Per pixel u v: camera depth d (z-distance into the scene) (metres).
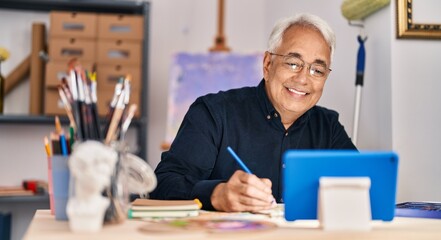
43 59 3.39
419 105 2.37
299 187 1.18
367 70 2.58
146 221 1.21
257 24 3.88
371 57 2.54
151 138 3.75
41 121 3.40
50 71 3.27
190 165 1.84
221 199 1.49
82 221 1.02
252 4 3.89
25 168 3.57
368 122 2.56
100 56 3.34
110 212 1.12
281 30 1.97
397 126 2.35
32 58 3.39
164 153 1.92
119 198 1.13
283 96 1.94
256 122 2.00
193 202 1.41
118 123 1.18
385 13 2.41
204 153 1.88
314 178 1.17
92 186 1.01
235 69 3.48
